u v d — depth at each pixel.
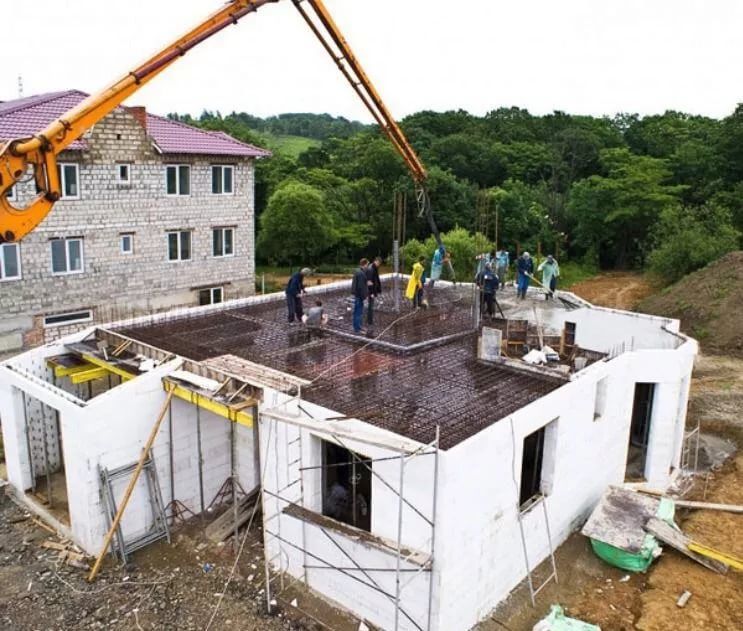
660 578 10.97
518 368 12.71
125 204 23.28
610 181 43.00
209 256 26.56
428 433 9.73
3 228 9.52
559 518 11.66
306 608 10.20
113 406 11.17
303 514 9.96
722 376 21.59
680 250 33.50
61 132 9.85
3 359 20.94
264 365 12.77
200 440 12.55
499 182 51.19
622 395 12.96
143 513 11.90
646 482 13.94
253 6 11.39
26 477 13.19
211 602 10.31
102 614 10.03
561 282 39.00
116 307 23.70
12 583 10.76
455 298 19.58
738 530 12.32
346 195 45.81
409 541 9.15
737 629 9.77
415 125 56.09
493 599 10.22
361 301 15.21
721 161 45.38
